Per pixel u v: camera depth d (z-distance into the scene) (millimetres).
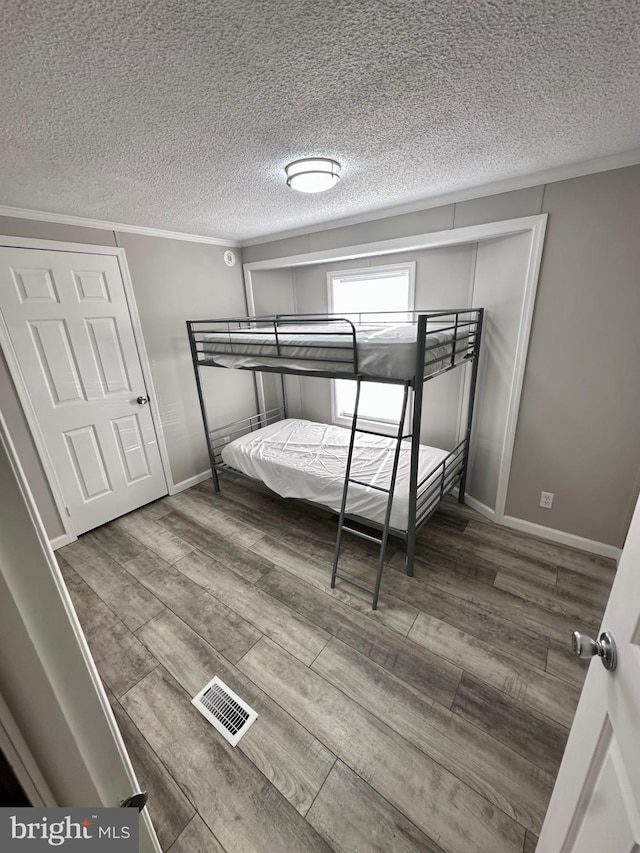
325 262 3299
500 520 2676
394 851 1094
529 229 2090
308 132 1396
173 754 1368
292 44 904
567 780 797
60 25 782
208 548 2572
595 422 2156
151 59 926
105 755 460
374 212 2627
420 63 1004
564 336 2135
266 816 1186
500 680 1581
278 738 1402
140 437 3055
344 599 2059
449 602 2002
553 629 1817
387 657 1705
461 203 2287
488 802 1192
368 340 1949
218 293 3457
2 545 343
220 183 1892
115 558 2490
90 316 2611
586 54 984
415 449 1957
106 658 1760
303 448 3020
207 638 1848
